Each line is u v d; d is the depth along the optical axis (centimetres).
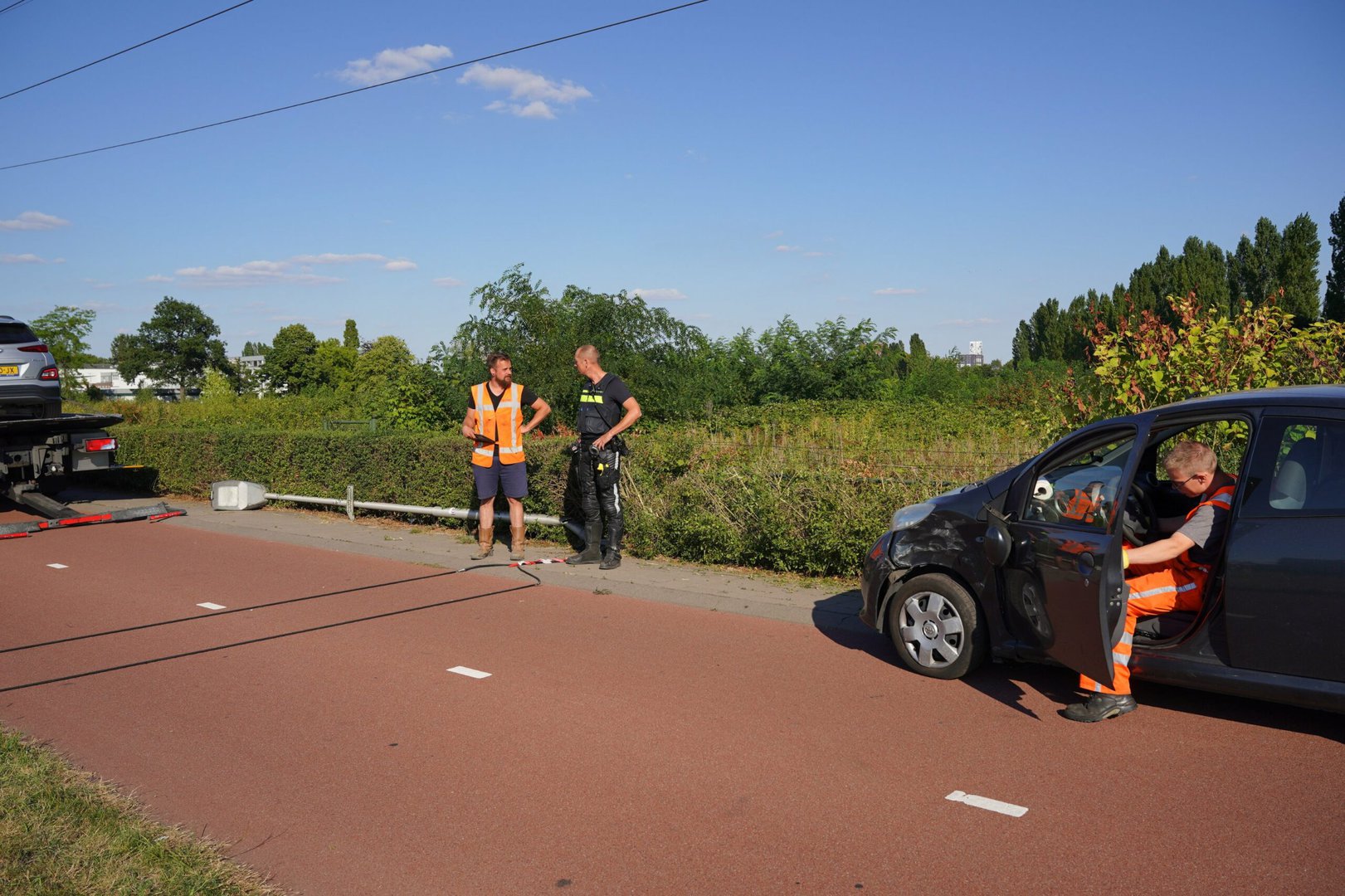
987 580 539
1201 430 756
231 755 471
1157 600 472
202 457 1454
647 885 345
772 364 2542
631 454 980
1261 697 443
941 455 1016
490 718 516
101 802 410
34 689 577
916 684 556
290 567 934
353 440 1231
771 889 340
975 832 378
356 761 462
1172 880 340
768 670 588
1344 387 465
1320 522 425
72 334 3353
